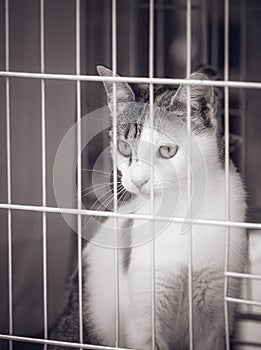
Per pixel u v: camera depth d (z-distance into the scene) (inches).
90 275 65.1
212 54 96.4
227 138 49.8
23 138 66.1
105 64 88.4
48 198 67.2
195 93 60.5
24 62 65.5
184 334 62.9
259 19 97.4
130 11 92.7
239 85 46.9
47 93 68.0
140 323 61.4
